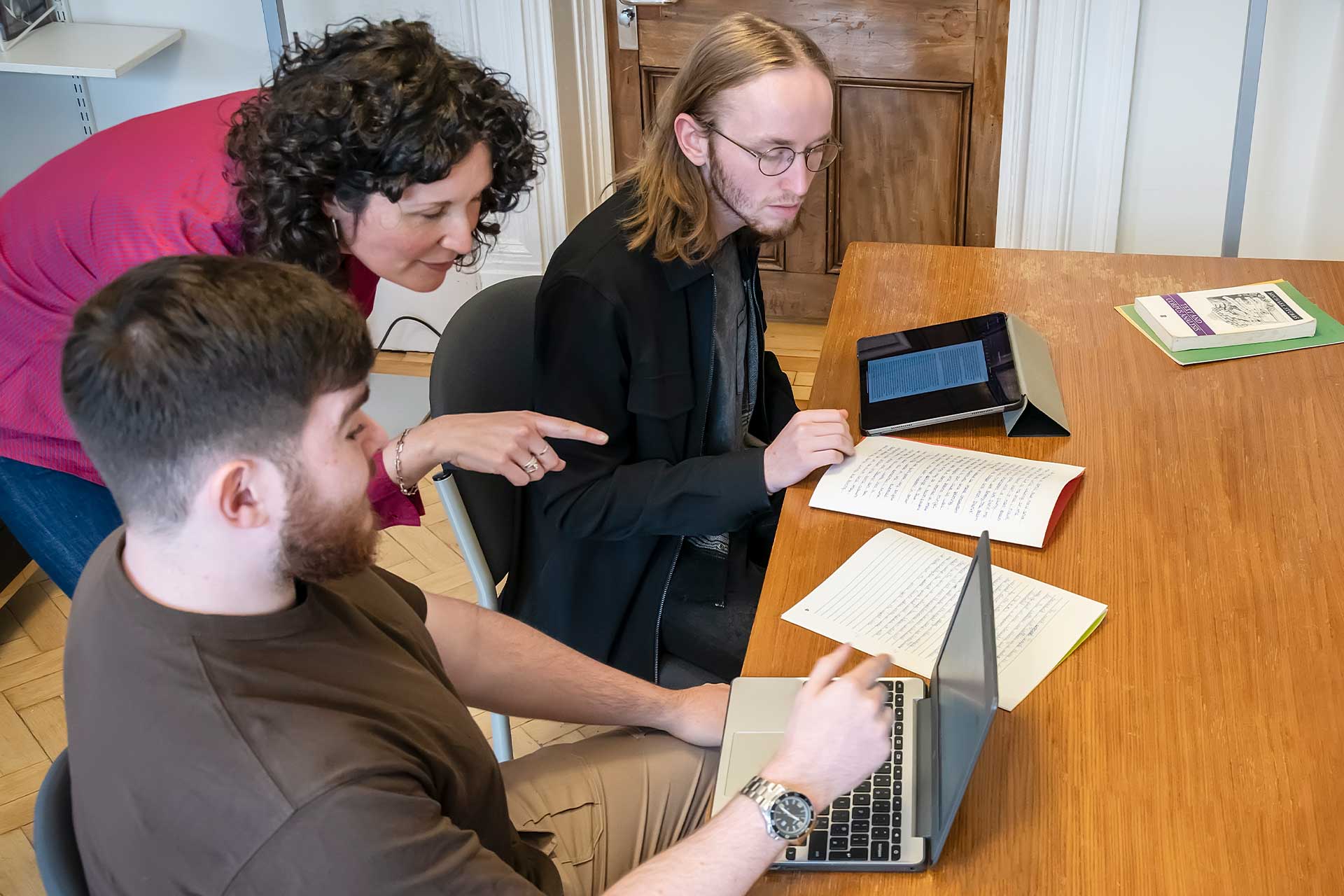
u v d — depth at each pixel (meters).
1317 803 1.05
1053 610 1.27
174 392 0.80
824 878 1.01
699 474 1.51
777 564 1.37
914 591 1.32
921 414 1.60
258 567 0.88
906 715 1.16
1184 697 1.16
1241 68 2.63
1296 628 1.24
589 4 3.06
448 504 1.52
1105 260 2.10
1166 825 1.03
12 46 2.84
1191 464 1.51
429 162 1.23
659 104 1.53
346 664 0.94
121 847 0.87
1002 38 2.92
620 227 1.54
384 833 0.85
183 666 0.86
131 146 1.48
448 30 3.04
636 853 1.31
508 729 1.78
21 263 1.44
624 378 1.55
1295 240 2.91
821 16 3.02
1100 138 2.84
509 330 1.72
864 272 2.07
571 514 1.55
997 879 1.00
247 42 3.04
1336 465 1.50
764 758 1.13
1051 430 1.59
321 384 0.85
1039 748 1.11
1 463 1.51
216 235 1.36
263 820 0.83
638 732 1.41
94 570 0.92
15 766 2.06
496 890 0.90
